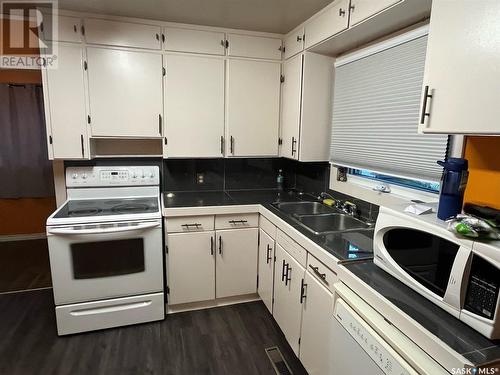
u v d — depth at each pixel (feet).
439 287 3.29
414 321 3.14
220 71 8.29
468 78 3.27
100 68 7.48
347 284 4.31
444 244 3.22
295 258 6.18
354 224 6.88
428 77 3.79
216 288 8.30
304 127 7.73
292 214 7.30
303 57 7.50
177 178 9.41
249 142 8.82
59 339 7.03
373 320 3.57
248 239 8.33
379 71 6.08
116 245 7.05
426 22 5.11
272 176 10.30
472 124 3.25
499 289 2.68
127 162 8.93
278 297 7.13
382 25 5.48
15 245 12.52
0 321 7.66
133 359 6.50
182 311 8.29
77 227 6.70
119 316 7.41
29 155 12.39
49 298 8.73
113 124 7.75
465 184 3.57
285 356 6.69
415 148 5.31
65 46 7.23
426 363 2.89
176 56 7.91
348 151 7.24
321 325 5.16
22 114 12.04
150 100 7.90
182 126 8.24
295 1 6.33
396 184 6.06
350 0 5.62
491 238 2.94
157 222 7.25
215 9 6.91
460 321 3.12
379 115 6.14
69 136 7.54
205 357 6.61
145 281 7.45
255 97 8.67
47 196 12.93
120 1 6.58
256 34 8.39
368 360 3.47
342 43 6.70
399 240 3.88
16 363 6.30
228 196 9.06
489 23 3.02
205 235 7.93
